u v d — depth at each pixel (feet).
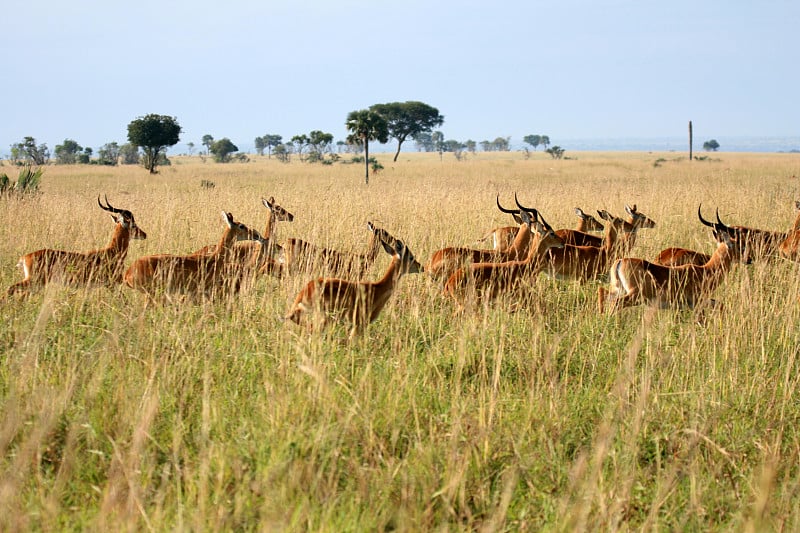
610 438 30.66
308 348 39.73
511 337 44.60
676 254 64.95
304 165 377.50
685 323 50.85
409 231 73.61
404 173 270.87
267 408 34.06
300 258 55.21
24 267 52.80
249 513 26.58
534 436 33.42
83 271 52.70
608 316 50.80
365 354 41.55
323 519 25.76
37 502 26.61
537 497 29.55
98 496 28.07
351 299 45.93
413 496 28.22
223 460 28.78
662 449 33.35
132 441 30.76
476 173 268.41
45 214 79.82
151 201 97.09
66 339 41.68
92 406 33.55
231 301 48.19
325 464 29.99
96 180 214.90
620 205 106.11
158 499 26.35
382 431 33.22
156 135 295.28
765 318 45.80
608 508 27.81
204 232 75.82
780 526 27.27
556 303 54.90
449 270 60.29
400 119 436.76
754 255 56.95
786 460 32.42
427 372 40.01
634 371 38.99
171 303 46.75
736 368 39.78
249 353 41.01
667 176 221.46
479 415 33.76
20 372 36.01
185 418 34.27
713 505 29.27
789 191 128.26
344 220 77.05
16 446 30.09
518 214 63.93
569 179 214.69
